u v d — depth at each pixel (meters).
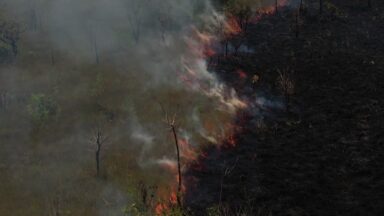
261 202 31.64
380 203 30.45
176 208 29.42
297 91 48.03
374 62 53.22
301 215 29.80
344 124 41.41
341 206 30.45
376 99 45.06
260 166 36.34
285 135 40.66
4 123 38.41
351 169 34.81
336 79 49.97
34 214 28.59
